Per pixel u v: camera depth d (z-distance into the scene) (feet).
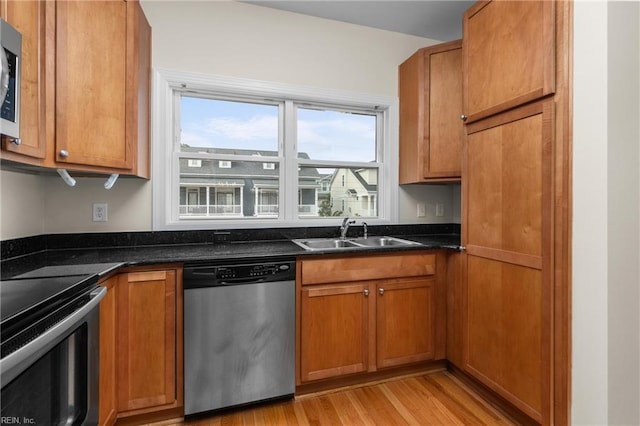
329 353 6.21
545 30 4.63
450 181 7.89
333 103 8.38
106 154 5.17
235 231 7.43
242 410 5.77
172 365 5.32
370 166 8.89
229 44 7.35
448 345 7.02
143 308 5.15
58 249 6.21
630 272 4.23
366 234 8.28
